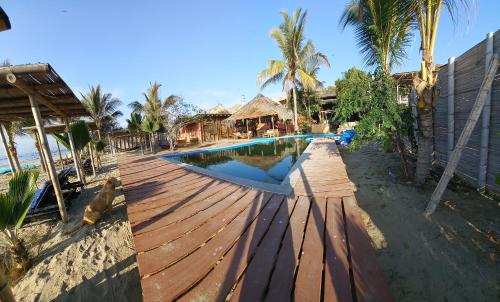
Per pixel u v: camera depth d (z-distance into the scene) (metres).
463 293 2.71
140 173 8.56
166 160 12.01
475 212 4.13
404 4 5.26
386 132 6.34
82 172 9.70
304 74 21.53
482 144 4.66
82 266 4.04
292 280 2.26
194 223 3.70
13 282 3.82
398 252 3.51
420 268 3.15
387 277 3.08
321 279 2.25
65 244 4.77
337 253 2.63
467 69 5.14
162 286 2.30
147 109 27.95
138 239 3.29
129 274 3.79
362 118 6.34
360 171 7.62
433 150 7.23
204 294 2.18
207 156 15.77
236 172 10.12
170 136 22.80
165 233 3.42
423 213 4.38
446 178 4.16
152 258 2.79
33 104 5.48
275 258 2.62
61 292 3.49
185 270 2.53
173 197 5.15
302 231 3.16
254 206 4.18
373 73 6.23
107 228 5.31
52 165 5.70
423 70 5.37
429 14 5.00
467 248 3.35
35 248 4.73
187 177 7.16
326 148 10.80
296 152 14.24
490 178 4.59
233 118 27.53
